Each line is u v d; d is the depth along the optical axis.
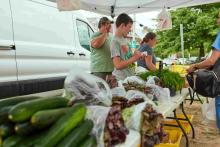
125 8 7.33
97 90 1.88
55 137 1.18
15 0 4.98
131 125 1.82
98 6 6.93
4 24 4.70
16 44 4.89
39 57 5.44
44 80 5.52
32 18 5.36
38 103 1.25
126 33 3.73
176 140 3.40
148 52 4.63
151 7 7.38
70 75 1.92
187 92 3.82
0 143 1.18
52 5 5.98
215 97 3.68
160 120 1.90
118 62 3.52
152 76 3.30
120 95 2.25
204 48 14.05
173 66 7.29
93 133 1.44
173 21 14.50
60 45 6.10
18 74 4.95
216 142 4.27
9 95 4.73
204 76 3.56
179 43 14.38
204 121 4.77
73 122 1.28
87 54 7.03
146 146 1.81
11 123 1.21
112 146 1.50
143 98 2.11
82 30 7.01
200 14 14.05
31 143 1.15
